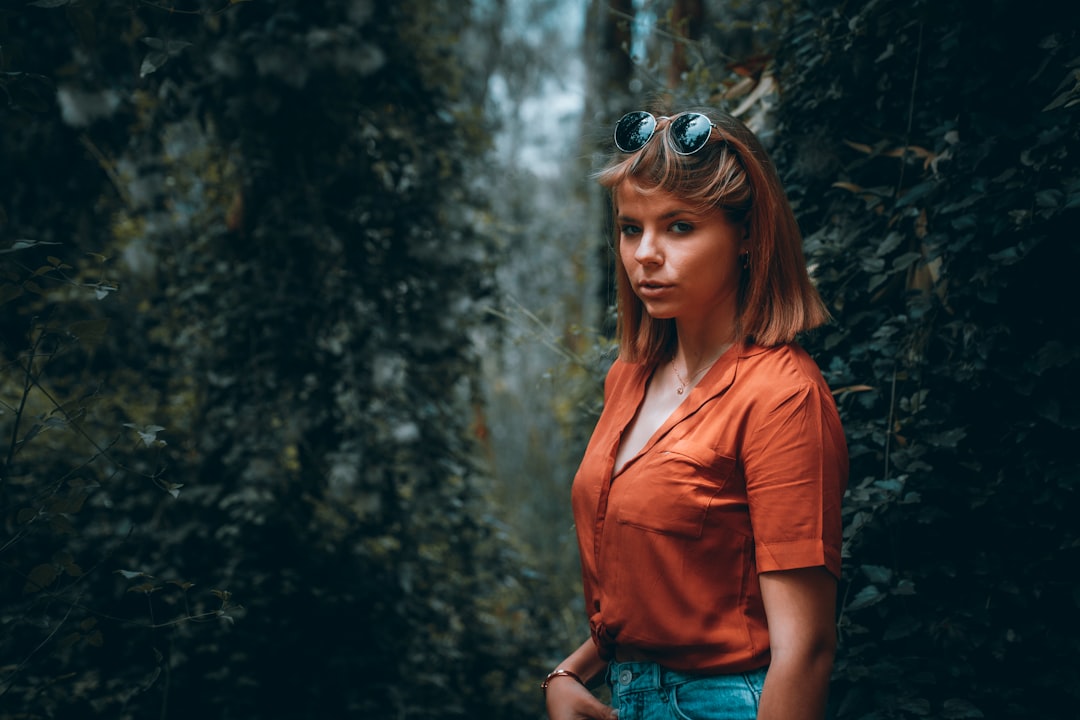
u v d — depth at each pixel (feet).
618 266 4.15
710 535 3.46
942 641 5.28
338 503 9.46
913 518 5.41
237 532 8.66
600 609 3.84
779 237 3.65
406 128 9.73
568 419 14.64
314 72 8.76
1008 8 5.13
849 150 6.20
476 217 11.00
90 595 8.14
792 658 3.23
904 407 5.38
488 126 11.37
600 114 16.22
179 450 9.22
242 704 8.12
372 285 9.50
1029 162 4.93
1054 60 4.95
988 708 5.15
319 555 9.20
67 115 8.63
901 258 5.57
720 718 3.48
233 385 9.15
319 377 9.18
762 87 7.06
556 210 21.72
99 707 7.47
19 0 8.11
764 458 3.35
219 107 9.16
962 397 5.40
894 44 5.73
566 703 4.15
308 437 9.25
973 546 5.37
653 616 3.57
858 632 5.28
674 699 3.60
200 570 8.77
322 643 8.85
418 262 9.66
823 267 5.91
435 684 9.29
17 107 4.68
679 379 3.92
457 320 9.93
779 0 7.17
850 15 6.09
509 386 19.40
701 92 7.36
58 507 4.69
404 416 9.45
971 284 5.19
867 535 5.49
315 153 9.29
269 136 9.18
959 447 5.35
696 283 3.59
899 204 5.51
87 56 8.62
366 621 9.07
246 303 9.07
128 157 9.53
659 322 4.06
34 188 9.35
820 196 6.40
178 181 10.05
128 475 8.79
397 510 9.49
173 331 9.51
